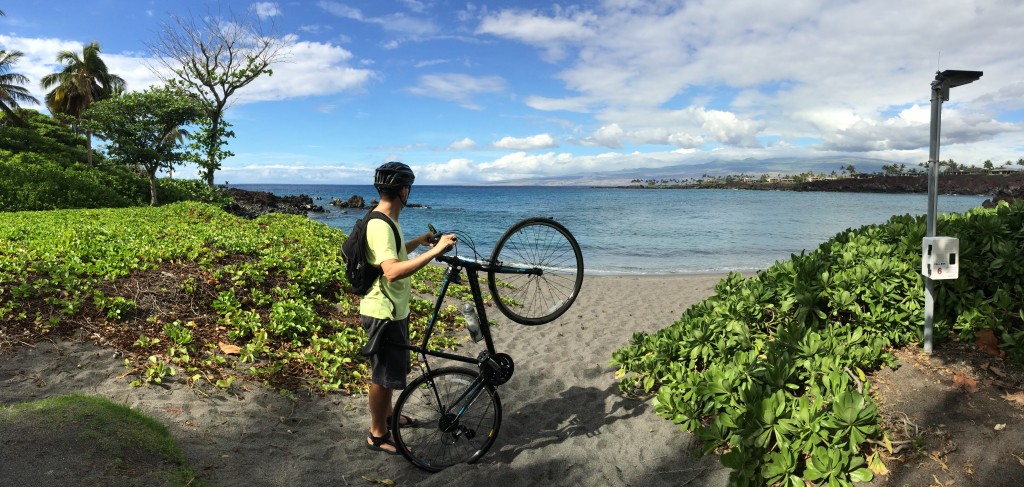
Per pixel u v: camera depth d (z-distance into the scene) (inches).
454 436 163.2
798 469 134.6
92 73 1756.9
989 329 154.9
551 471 155.9
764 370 153.1
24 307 222.5
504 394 221.8
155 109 1139.9
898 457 126.7
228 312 255.9
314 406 195.9
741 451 135.4
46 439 117.0
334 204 2495.1
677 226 1450.5
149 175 1174.3
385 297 149.2
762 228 1386.6
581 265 172.7
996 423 128.0
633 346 218.2
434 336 294.7
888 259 180.9
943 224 193.8
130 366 196.9
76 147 2194.9
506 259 183.0
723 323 186.1
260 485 138.0
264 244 415.8
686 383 171.6
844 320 180.4
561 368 251.8
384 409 161.0
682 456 155.6
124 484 113.2
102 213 631.2
